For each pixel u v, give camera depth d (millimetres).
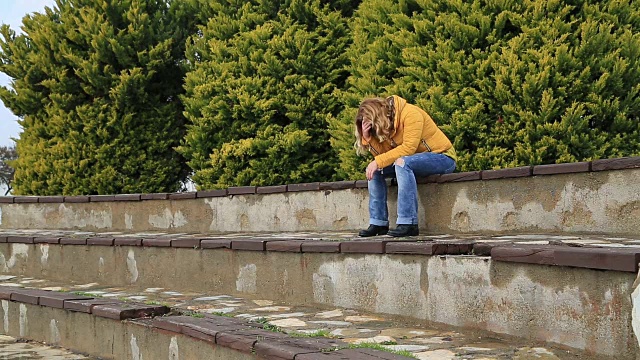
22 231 9273
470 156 6355
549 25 6273
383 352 3188
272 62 8719
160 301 5461
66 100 10055
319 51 8898
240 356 3629
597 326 3082
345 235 5988
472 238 4848
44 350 5410
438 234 5469
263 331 3844
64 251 7301
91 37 10086
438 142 5562
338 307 4785
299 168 8617
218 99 8852
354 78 7762
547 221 4980
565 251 3211
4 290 6215
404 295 4262
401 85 6879
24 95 10164
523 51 6328
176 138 10539
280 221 7219
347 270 4707
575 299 3195
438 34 6805
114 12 10250
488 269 3695
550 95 6016
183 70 10344
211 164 8867
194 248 6020
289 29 8844
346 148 7371
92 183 9891
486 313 3711
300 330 4016
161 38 10398
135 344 4629
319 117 8570
